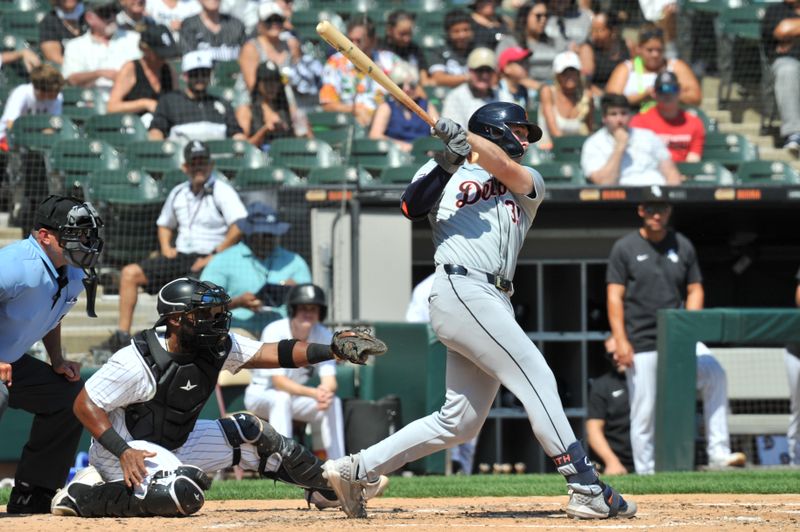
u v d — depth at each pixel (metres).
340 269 37.59
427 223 41.06
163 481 17.69
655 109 44.00
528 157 43.31
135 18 48.12
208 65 42.47
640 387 33.56
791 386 34.56
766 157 47.62
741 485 26.22
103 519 17.64
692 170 42.41
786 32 48.34
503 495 24.59
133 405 18.06
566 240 41.34
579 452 17.03
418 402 33.69
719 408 33.66
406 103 16.83
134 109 43.72
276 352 18.50
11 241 39.38
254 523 16.78
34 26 50.31
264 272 35.38
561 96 44.62
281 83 43.00
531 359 16.80
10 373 18.28
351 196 37.81
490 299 16.86
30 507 20.09
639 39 46.94
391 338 33.66
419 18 52.00
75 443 20.30
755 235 44.53
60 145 39.94
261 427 19.20
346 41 16.66
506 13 53.00
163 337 17.98
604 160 40.75
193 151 35.88
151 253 39.12
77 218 18.59
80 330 36.19
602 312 42.16
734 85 51.12
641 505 20.94
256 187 39.69
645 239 34.00
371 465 17.47
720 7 51.41
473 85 42.66
